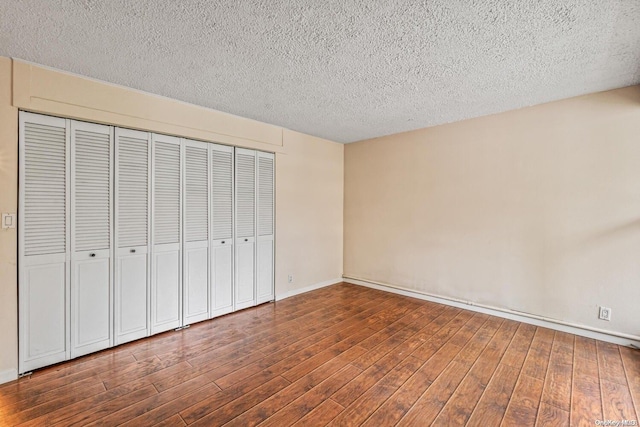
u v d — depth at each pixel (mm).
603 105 2719
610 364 2330
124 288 2678
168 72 2318
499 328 3039
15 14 1591
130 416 1755
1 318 2068
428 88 2637
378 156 4484
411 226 4121
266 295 3863
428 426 1688
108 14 1602
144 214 2791
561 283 2965
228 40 1869
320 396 1953
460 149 3627
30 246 2191
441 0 1500
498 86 2598
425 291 3994
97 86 2449
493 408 1837
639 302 2586
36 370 2227
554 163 2984
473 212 3539
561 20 1670
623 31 1770
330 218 4730
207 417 1751
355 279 4805
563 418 1746
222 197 3400
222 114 3297
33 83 2158
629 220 2623
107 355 2480
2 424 1679
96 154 2506
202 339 2799
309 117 3500
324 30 1763
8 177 2092
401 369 2275
